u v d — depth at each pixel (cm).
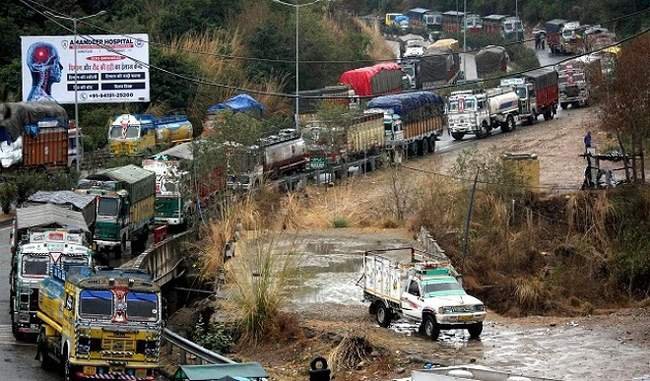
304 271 10775
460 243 11888
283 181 14750
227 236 10981
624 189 12556
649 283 11438
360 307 9681
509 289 10725
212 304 9500
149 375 7394
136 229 12288
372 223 13125
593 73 19162
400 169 14388
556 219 12388
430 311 8794
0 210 14250
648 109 13412
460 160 13450
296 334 8756
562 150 16912
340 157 16262
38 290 8475
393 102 17688
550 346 8744
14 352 8462
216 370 6350
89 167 16712
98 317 7306
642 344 8825
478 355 8369
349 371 8062
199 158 13500
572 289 11219
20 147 15412
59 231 9075
